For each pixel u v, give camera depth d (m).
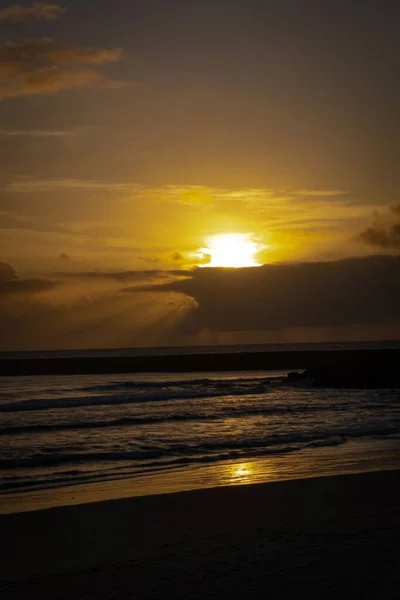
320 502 11.25
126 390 43.16
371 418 26.52
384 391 43.28
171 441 20.03
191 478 14.15
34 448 18.69
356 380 47.41
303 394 40.72
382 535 8.69
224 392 41.16
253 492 12.19
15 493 12.79
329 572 7.08
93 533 9.59
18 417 26.88
